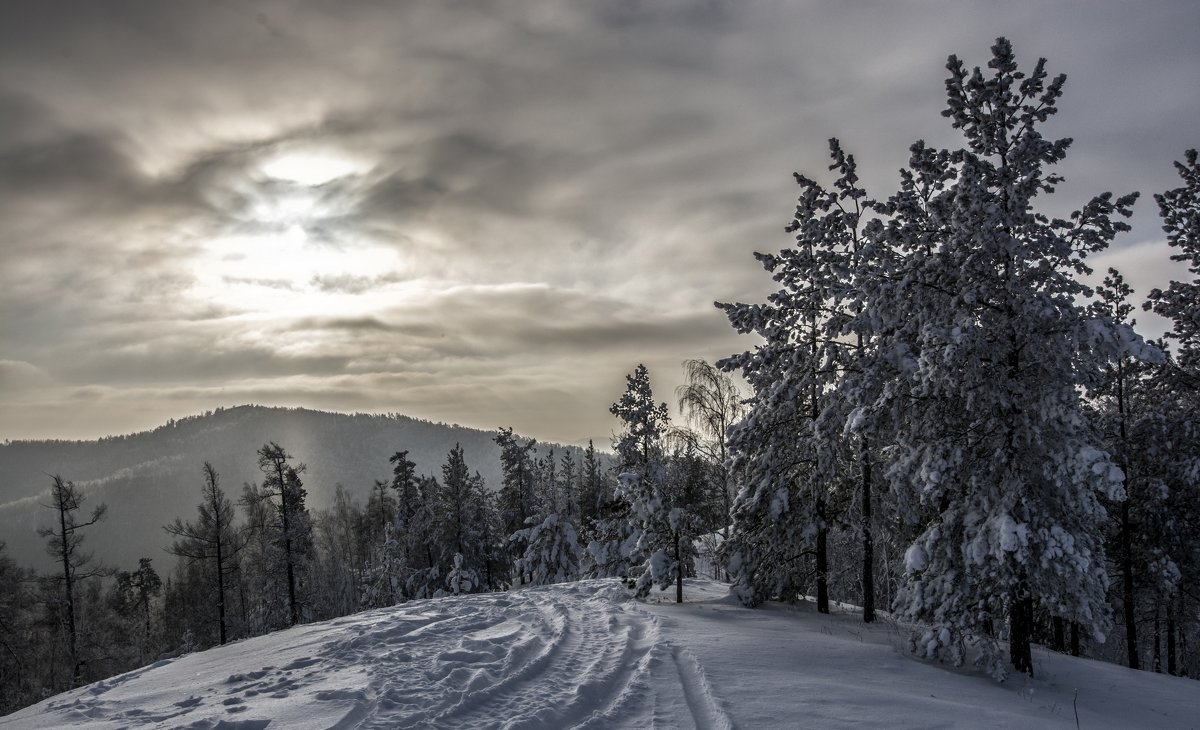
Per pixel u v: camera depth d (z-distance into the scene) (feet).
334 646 39.50
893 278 47.83
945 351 41.39
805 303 61.52
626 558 92.73
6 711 99.04
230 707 28.32
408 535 135.54
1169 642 80.23
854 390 48.96
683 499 84.38
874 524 61.11
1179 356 73.67
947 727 28.45
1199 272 73.20
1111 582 77.15
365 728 24.66
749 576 65.72
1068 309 42.50
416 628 45.65
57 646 106.73
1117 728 33.81
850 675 38.09
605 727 26.43
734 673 35.35
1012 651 44.83
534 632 43.98
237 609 148.25
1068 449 40.45
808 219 61.36
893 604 49.34
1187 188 73.46
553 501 133.69
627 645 40.98
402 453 148.36
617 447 76.74
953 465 44.55
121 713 29.22
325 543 247.70
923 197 54.65
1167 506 69.62
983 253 43.86
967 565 43.29
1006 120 44.96
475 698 28.55
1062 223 44.37
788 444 65.16
